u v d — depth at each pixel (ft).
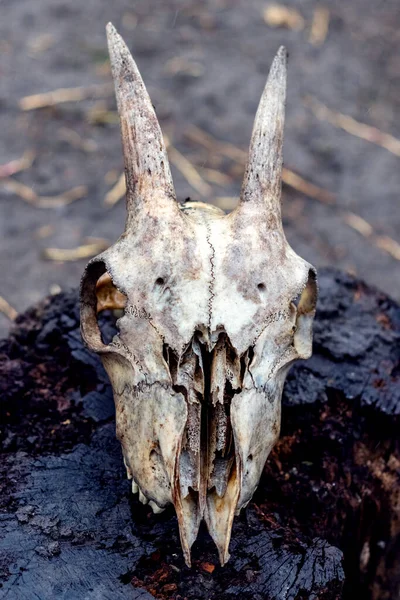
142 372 2.58
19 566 2.60
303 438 3.00
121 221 5.38
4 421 2.94
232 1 7.86
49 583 2.57
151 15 7.54
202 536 2.69
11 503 2.72
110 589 2.57
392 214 5.65
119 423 2.63
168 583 2.61
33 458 2.82
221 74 6.77
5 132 6.00
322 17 7.76
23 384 2.99
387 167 6.04
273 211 2.71
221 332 2.58
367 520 3.08
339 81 6.91
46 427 2.92
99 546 2.65
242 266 2.62
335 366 3.10
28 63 6.73
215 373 2.56
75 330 3.11
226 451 2.57
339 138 6.26
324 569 2.65
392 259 5.29
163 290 2.60
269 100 2.76
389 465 3.09
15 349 3.16
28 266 5.00
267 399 2.60
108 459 2.83
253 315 2.59
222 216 2.74
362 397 3.04
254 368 2.58
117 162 5.84
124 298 2.87
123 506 2.73
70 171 5.73
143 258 2.63
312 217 5.56
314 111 6.52
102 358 2.70
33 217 5.37
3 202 5.46
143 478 2.58
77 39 7.07
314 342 3.14
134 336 2.60
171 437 2.53
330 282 3.31
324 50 7.27
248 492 2.58
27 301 4.75
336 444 2.99
